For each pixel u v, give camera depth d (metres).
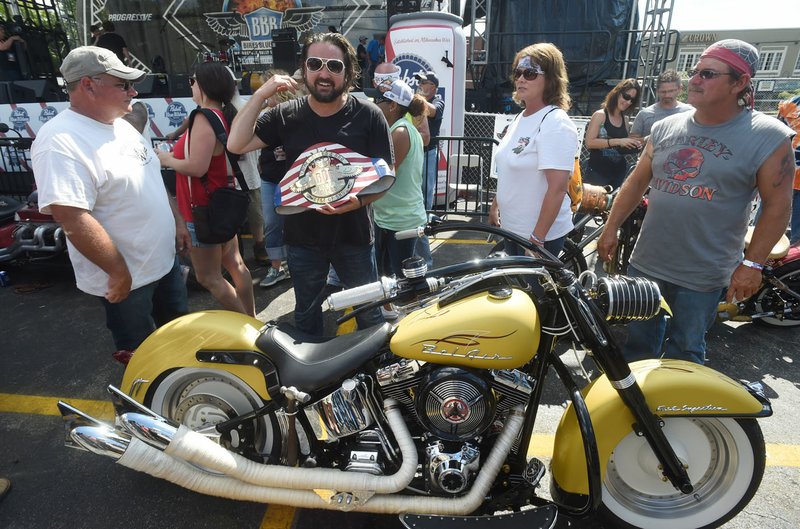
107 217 2.35
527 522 1.83
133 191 2.41
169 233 2.68
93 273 2.46
